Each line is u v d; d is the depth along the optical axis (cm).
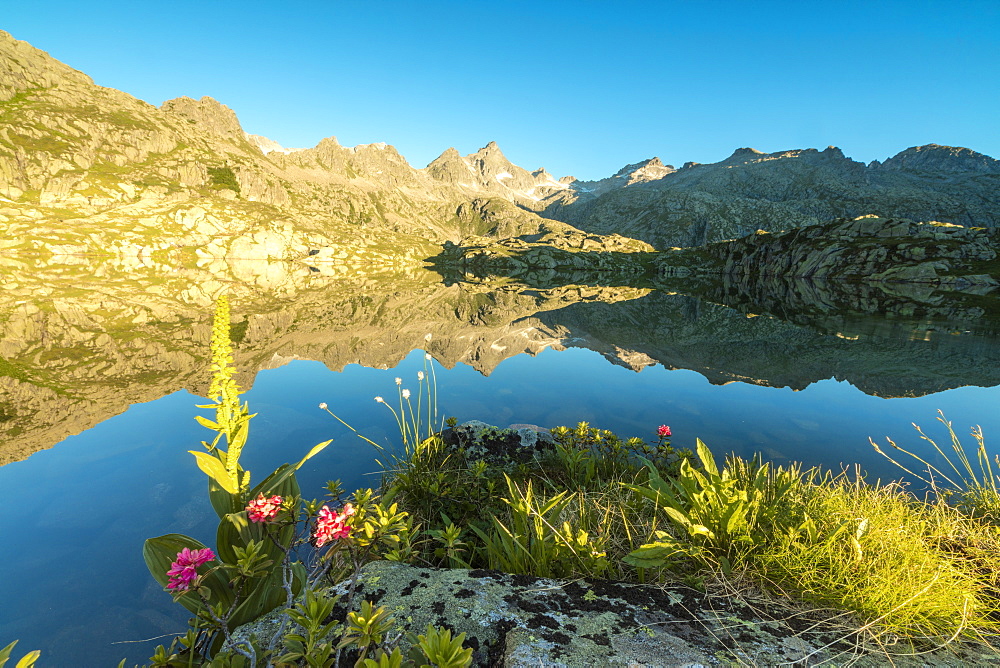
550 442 848
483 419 1185
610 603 294
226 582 316
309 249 15612
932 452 909
